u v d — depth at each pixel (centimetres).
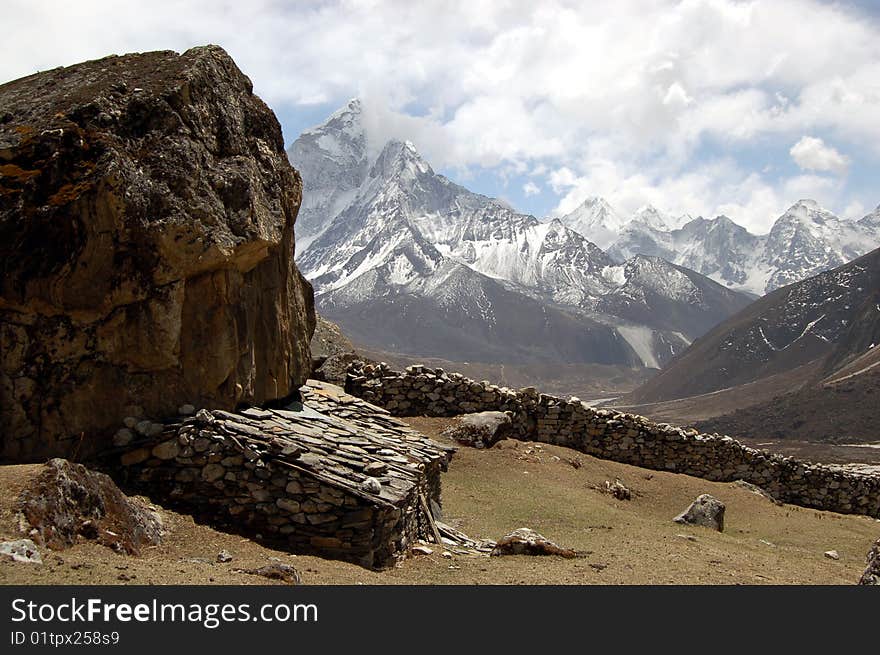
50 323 1505
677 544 2042
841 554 2311
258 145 1831
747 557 1997
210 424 1550
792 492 3130
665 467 3056
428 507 1908
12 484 1245
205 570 1244
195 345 1622
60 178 1488
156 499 1530
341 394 2245
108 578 1117
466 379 2981
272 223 1769
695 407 15988
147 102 1591
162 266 1557
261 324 1809
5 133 1520
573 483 2600
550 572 1566
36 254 1472
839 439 9675
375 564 1519
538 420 3014
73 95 1591
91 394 1534
